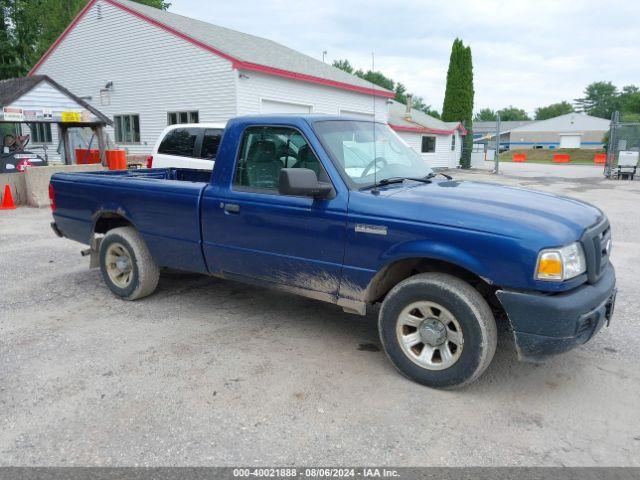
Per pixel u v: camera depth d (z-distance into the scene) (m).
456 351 3.38
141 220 5.00
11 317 4.86
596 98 134.38
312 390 3.48
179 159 9.10
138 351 4.09
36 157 16.55
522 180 23.41
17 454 2.81
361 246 3.64
